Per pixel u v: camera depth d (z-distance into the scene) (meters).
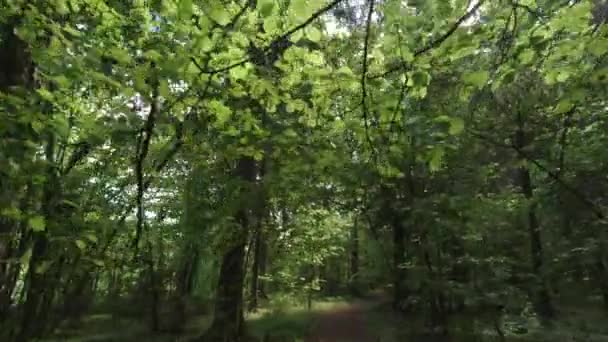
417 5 3.24
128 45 4.98
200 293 16.64
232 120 5.46
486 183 13.93
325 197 12.05
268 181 10.05
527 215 12.82
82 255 5.50
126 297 15.77
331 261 28.22
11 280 6.77
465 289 10.39
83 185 6.69
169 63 3.40
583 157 10.03
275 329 14.42
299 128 7.13
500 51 3.94
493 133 11.09
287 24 3.47
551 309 14.44
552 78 3.89
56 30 3.72
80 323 13.23
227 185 10.17
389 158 4.39
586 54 3.87
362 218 15.85
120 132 3.76
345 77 4.45
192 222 10.27
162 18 4.65
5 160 3.29
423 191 12.16
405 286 12.73
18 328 7.38
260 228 11.93
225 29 3.59
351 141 8.49
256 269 18.89
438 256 11.57
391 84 4.46
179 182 11.52
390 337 12.86
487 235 11.60
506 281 11.76
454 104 6.28
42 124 3.64
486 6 3.96
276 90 4.75
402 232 13.95
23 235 5.55
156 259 14.73
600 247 9.86
